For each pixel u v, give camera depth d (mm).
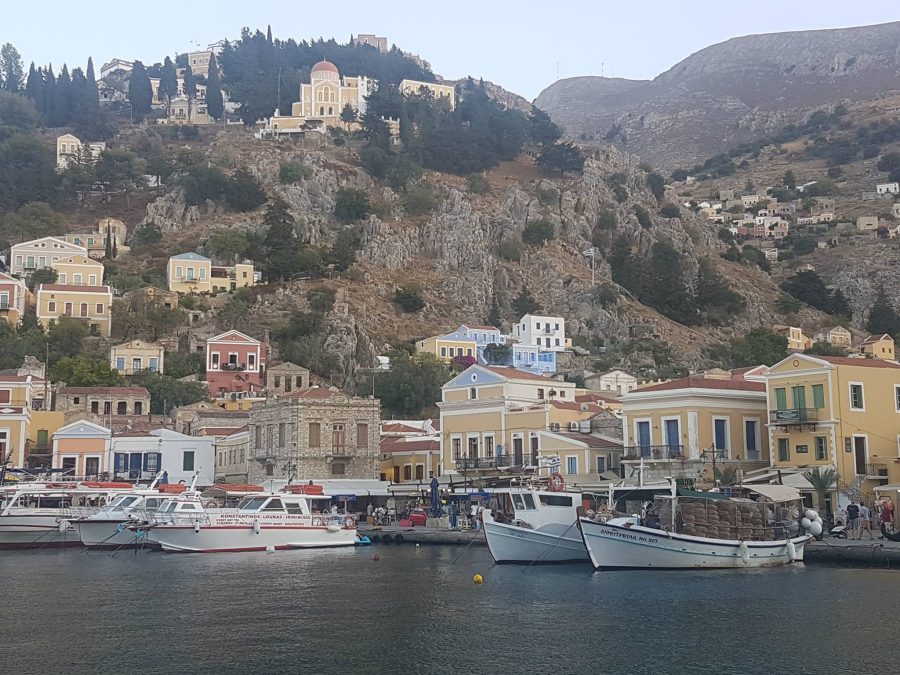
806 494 77188
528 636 43906
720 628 44781
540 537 68688
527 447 97250
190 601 53688
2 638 43844
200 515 81125
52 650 41438
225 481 118625
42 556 79688
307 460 102688
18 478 100625
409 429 132500
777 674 37250
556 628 45469
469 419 103250
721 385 87438
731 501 64062
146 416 141375
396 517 104625
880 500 73375
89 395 145375
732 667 38312
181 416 140500
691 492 64562
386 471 115000
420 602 52781
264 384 183750
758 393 87625
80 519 84688
